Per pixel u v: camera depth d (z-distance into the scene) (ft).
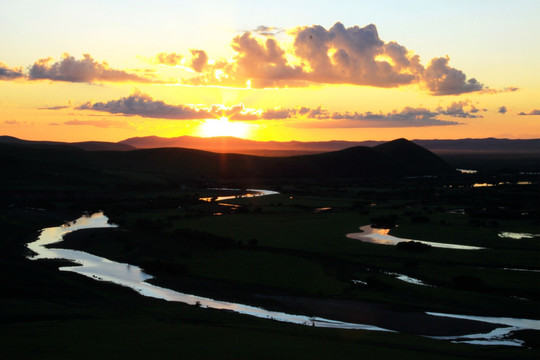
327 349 120.47
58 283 200.03
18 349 110.52
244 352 111.45
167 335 128.06
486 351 136.77
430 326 167.73
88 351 109.09
